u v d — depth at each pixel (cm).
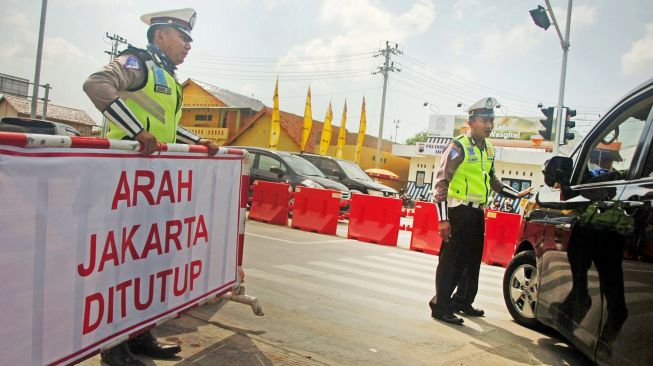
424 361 341
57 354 202
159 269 267
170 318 279
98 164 217
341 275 616
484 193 452
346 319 424
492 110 448
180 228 283
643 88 328
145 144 244
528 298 451
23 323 184
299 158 1454
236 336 358
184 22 303
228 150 330
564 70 1650
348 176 1616
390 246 953
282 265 642
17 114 5097
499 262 850
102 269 224
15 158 176
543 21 1511
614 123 355
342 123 3241
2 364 177
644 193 260
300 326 393
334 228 1030
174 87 304
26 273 184
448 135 3538
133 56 276
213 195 317
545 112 1666
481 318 475
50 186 192
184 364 304
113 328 235
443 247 455
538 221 425
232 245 352
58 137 194
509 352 378
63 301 203
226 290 346
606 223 293
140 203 247
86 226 213
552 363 361
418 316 456
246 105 4306
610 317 274
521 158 2898
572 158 411
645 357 233
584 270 316
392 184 3962
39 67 2794
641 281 244
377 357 341
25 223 182
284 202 1101
